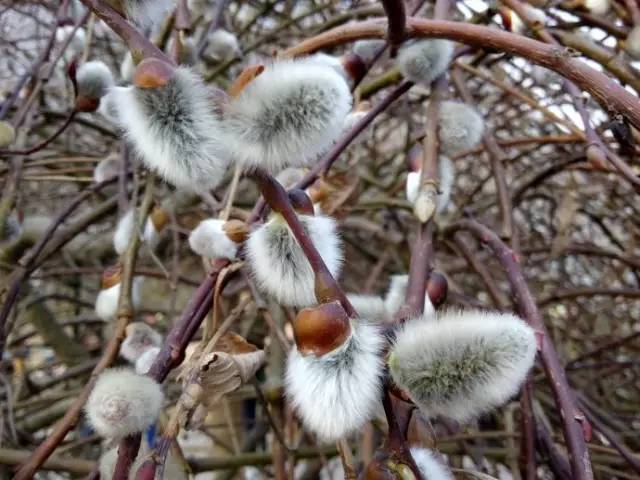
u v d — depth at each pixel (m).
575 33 0.29
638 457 0.34
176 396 0.43
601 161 0.26
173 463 0.24
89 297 0.72
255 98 0.16
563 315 0.61
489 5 0.30
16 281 0.31
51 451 0.21
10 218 0.32
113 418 0.17
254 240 0.18
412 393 0.14
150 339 0.25
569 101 0.38
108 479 0.20
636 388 0.53
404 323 0.16
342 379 0.14
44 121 0.50
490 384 0.14
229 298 0.41
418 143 0.28
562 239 0.40
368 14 0.43
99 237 0.60
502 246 0.29
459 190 0.58
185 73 0.17
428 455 0.16
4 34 0.58
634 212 0.51
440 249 0.51
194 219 0.52
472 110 0.27
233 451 0.53
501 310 0.32
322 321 0.14
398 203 0.47
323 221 0.19
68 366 0.58
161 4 0.19
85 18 0.36
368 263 0.60
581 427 0.20
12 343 0.52
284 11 0.56
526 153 0.45
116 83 0.32
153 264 0.50
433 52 0.26
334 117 0.16
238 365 0.20
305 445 0.45
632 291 0.44
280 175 0.27
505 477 0.46
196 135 0.16
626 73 0.27
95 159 0.44
